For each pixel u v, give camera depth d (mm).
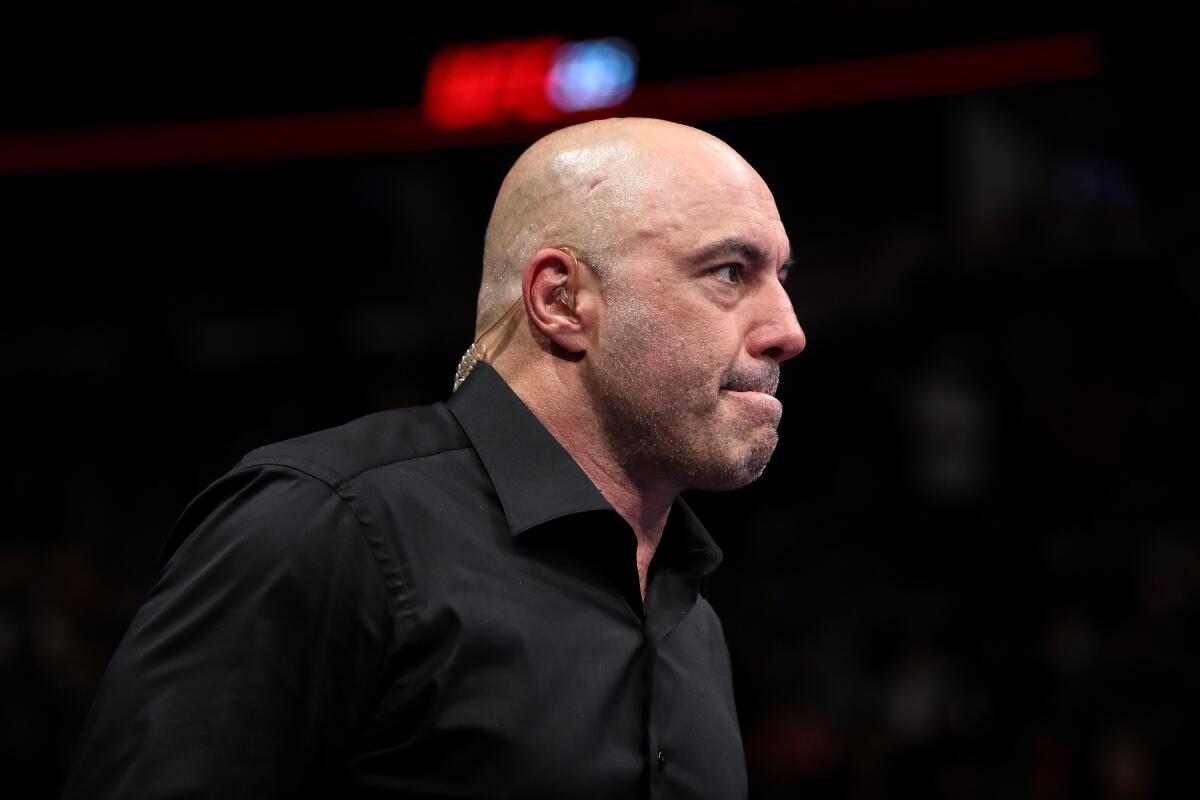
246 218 21516
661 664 2723
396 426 2691
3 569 14570
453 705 2342
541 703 2396
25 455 20109
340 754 2359
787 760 10266
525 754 2346
